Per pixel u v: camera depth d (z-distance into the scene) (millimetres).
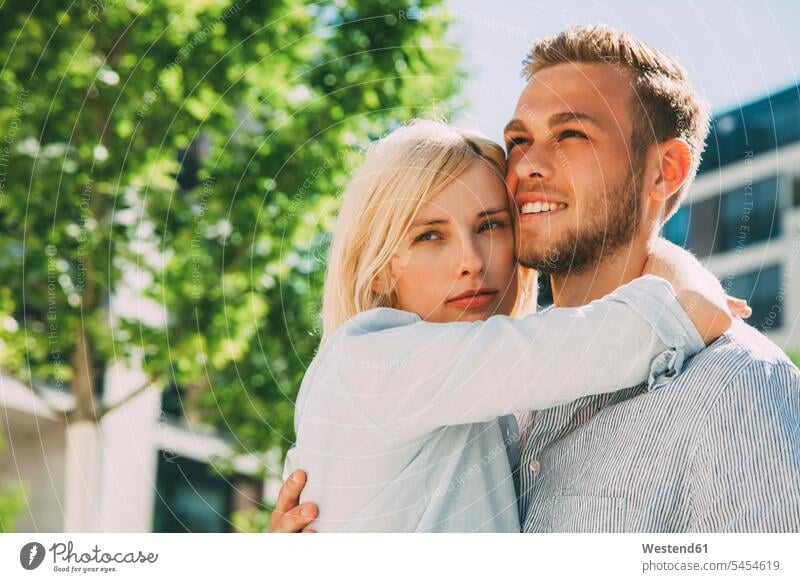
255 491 8680
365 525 2145
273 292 6488
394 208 2260
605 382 2006
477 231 2258
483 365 2039
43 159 6074
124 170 6098
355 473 2172
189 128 6191
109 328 6180
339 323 2412
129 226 6172
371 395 2141
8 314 6098
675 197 2342
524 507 2207
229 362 6566
